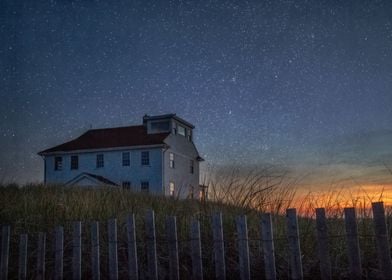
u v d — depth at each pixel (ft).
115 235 18.85
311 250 18.92
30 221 25.41
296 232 16.17
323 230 16.01
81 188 49.21
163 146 97.30
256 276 18.30
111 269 18.70
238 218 17.10
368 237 18.81
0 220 26.30
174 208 26.04
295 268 16.07
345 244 18.95
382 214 15.28
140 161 99.19
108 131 111.34
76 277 19.06
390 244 17.71
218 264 17.25
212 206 22.76
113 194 36.55
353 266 15.58
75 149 103.96
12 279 20.89
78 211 26.05
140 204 30.07
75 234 19.30
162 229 22.06
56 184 56.24
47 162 106.73
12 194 38.22
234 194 23.26
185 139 112.78
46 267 21.33
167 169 99.14
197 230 17.61
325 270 15.89
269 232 16.56
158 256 20.35
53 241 22.76
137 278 18.24
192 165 115.55
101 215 25.66
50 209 27.07
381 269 15.16
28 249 22.84
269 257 16.47
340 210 21.25
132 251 18.35
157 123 105.60
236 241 19.84
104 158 102.37
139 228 22.43
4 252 20.58
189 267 19.70
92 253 19.04
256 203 22.49
